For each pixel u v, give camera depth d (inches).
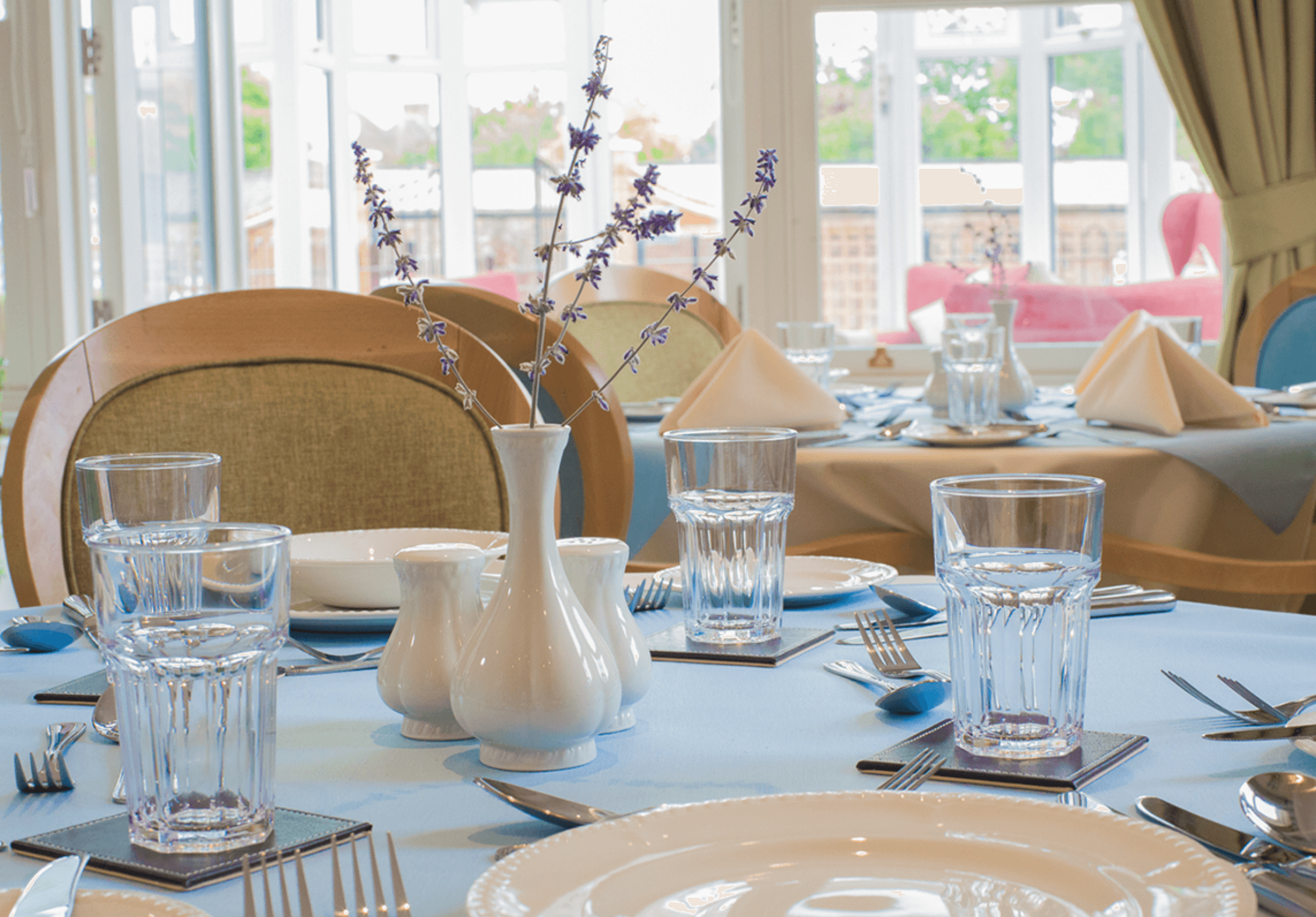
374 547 41.7
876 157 158.2
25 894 17.1
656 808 19.1
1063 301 159.5
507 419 55.5
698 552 34.6
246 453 54.5
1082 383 91.7
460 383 25.7
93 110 140.8
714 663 33.1
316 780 24.1
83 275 141.5
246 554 20.3
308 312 56.6
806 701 29.2
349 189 269.3
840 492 65.4
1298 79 143.3
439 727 26.8
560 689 23.9
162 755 20.1
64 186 140.3
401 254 25.6
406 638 26.9
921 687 27.4
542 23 269.9
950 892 17.1
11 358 141.1
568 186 24.3
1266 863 18.3
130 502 32.0
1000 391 83.4
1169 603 38.6
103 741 27.3
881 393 105.3
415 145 272.5
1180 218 164.6
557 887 16.8
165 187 150.4
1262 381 122.5
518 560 24.7
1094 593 40.0
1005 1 154.9
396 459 55.4
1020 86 161.9
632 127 195.2
